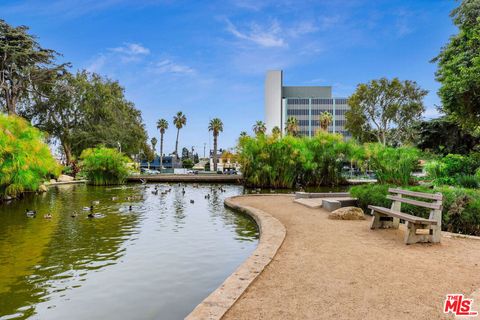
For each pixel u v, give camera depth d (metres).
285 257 6.35
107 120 52.50
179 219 13.38
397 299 4.29
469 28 21.61
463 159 20.84
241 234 10.36
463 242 7.39
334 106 111.06
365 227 9.36
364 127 55.72
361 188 13.19
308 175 36.75
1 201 20.56
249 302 4.26
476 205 8.49
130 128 56.50
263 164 34.16
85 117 51.06
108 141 49.41
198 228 11.41
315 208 13.68
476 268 5.55
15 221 13.20
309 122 111.25
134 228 11.55
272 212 12.72
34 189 24.25
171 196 23.95
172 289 5.91
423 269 5.52
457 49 21.98
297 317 3.81
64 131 49.94
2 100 47.97
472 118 20.92
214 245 9.01
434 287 4.70
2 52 44.72
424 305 4.09
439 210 7.32
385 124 52.69
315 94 113.69
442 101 21.73
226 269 7.00
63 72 49.88
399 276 5.18
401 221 10.12
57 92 49.16
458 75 20.19
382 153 27.19
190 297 5.57
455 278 5.07
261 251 6.62
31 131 22.45
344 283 4.91
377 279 5.06
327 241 7.67
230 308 4.08
